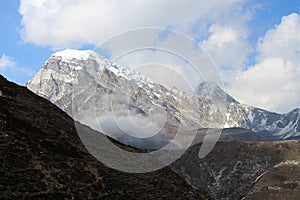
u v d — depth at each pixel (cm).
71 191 3994
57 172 4244
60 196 3756
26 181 3734
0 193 3291
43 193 3641
